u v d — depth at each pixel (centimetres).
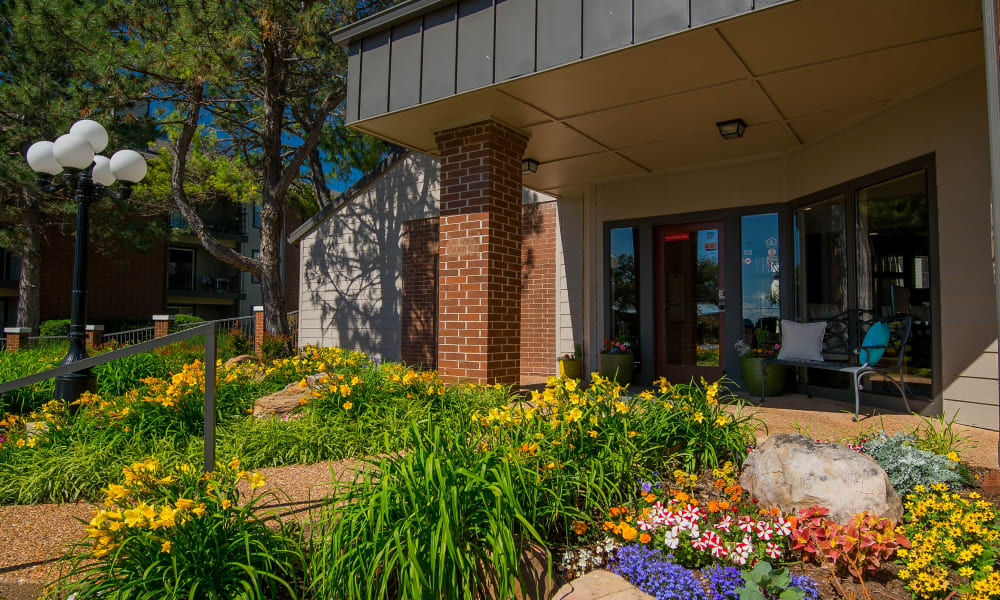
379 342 1130
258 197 1277
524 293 966
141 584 192
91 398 468
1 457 368
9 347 1074
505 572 195
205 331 246
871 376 540
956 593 205
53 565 236
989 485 286
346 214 1198
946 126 457
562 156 677
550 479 256
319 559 209
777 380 617
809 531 228
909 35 390
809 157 620
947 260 455
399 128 589
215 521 211
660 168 729
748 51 414
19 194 1421
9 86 1066
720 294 702
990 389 420
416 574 182
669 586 214
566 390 311
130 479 220
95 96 887
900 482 283
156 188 1255
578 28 430
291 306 2148
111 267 1980
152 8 832
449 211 577
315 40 876
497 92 488
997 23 262
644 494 265
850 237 560
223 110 1091
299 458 384
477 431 292
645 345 752
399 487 220
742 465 305
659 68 442
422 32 521
